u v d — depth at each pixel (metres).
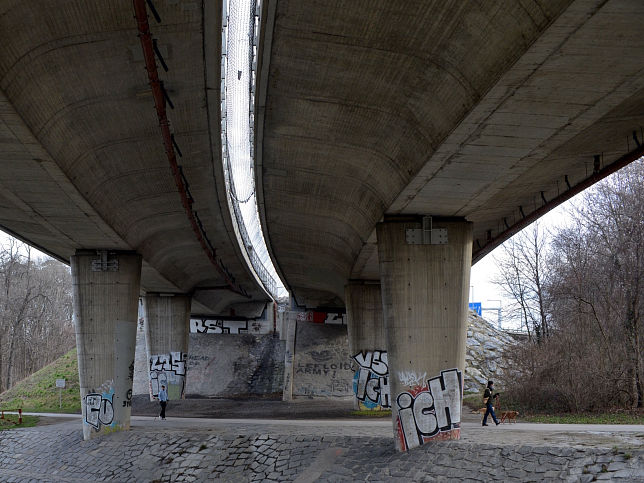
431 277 25.36
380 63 17.62
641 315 40.59
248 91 25.86
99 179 25.09
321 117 21.92
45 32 16.22
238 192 36.47
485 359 59.97
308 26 16.88
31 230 30.19
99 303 33.56
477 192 22.78
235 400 62.97
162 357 59.81
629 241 40.31
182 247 42.75
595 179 22.08
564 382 38.12
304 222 36.59
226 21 20.23
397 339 25.05
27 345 91.62
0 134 18.28
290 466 25.67
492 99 15.54
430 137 19.00
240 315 82.19
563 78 14.45
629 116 17.77
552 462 19.36
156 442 30.19
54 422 42.25
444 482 20.80
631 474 17.33
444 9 14.37
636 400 36.19
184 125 23.58
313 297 71.19
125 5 16.27
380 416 42.44
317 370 66.94
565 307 47.06
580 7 11.73
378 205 26.16
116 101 20.55
